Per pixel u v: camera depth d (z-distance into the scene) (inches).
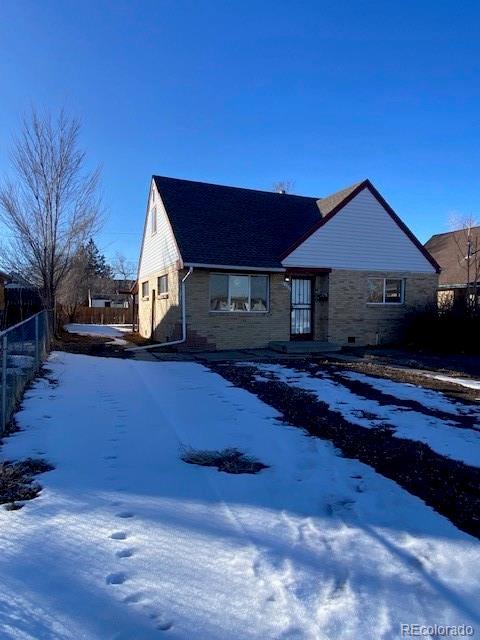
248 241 668.1
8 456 200.4
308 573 120.8
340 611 106.8
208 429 247.6
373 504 164.7
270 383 380.2
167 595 109.6
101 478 178.4
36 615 100.9
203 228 662.5
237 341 645.9
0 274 815.7
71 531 137.4
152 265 811.4
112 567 119.7
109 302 2278.5
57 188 714.8
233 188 789.2
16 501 158.1
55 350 592.1
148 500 159.9
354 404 314.3
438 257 1107.9
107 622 99.7
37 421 253.0
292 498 167.0
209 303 629.6
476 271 877.8
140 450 211.5
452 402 330.3
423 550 135.0
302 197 836.6
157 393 334.6
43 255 719.1
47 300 720.3
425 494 174.4
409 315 718.5
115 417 265.4
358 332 711.1
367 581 119.0
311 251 676.1
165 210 679.1
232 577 117.6
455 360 554.9
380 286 731.4
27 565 119.3
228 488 173.0
